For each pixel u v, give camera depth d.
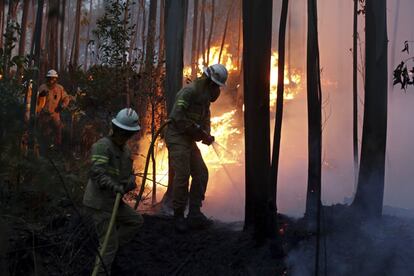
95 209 4.51
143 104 8.66
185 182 5.57
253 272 4.61
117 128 4.53
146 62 8.64
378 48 4.97
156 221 5.85
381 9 4.94
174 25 6.84
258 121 4.88
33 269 4.48
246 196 5.15
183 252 5.11
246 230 5.21
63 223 5.07
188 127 5.55
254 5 4.74
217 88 5.72
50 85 8.94
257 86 4.84
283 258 4.71
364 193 5.13
